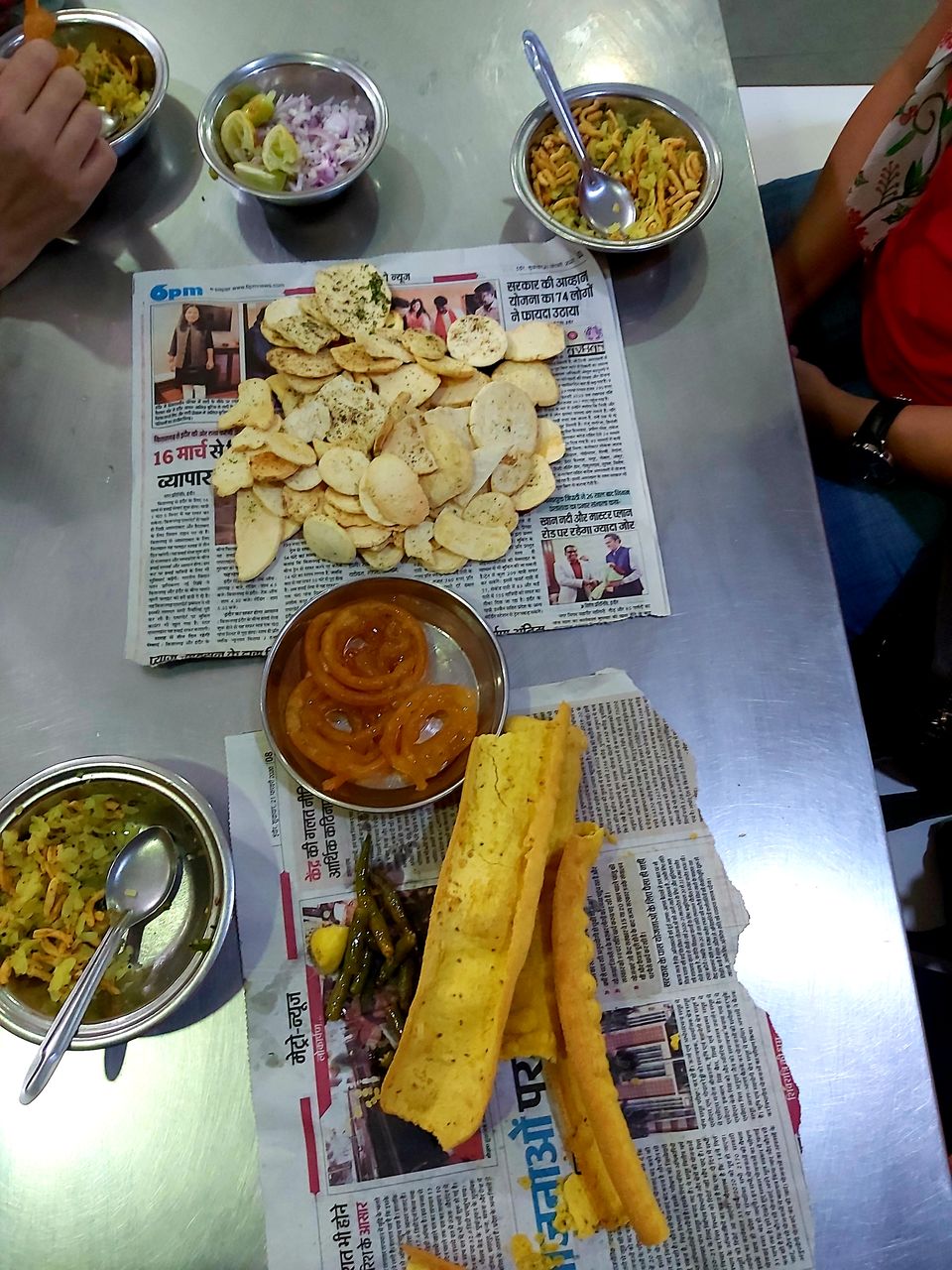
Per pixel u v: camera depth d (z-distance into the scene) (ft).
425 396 2.70
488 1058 2.06
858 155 3.25
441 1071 2.14
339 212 2.91
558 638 2.56
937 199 3.14
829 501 3.43
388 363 2.71
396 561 2.60
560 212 2.85
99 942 2.21
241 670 2.51
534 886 2.10
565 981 2.13
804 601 2.59
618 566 2.61
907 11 5.30
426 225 2.91
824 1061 2.26
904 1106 2.23
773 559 2.62
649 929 2.35
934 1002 3.19
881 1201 2.17
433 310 2.81
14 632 2.51
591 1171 2.14
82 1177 2.13
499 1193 2.17
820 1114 2.23
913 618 3.23
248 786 2.41
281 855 2.37
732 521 2.65
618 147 2.84
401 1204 2.16
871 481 3.38
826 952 2.34
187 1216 2.12
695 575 2.61
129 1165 2.15
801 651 2.55
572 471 2.69
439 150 2.99
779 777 2.46
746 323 2.83
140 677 2.49
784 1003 2.30
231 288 2.81
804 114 4.10
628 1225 2.15
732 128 3.02
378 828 2.39
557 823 2.29
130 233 2.87
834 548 3.38
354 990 2.24
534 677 2.52
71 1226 2.10
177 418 2.69
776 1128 2.22
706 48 3.13
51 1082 2.18
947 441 3.07
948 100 2.74
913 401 3.40
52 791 2.21
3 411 2.69
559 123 2.75
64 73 2.58
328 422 2.66
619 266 2.88
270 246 2.87
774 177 4.04
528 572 2.61
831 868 2.39
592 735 2.48
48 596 2.54
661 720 2.49
